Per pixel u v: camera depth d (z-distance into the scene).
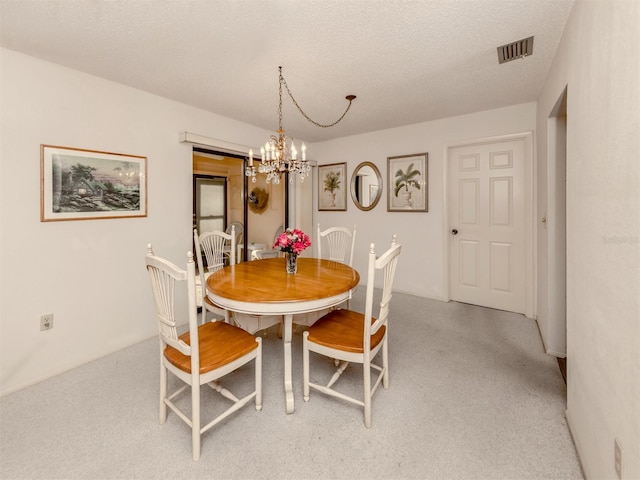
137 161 2.72
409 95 2.94
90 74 2.41
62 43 1.97
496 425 1.65
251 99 2.99
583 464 1.36
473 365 2.28
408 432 1.61
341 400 1.89
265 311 1.71
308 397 1.88
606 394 1.10
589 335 1.30
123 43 1.98
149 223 2.83
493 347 2.57
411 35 1.92
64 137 2.28
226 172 3.65
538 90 2.82
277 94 2.87
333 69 2.38
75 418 1.73
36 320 2.16
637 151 0.88
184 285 3.14
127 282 2.68
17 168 2.06
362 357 1.65
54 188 2.23
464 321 3.16
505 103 3.18
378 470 1.38
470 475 1.35
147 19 1.74
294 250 2.28
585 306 1.36
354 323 2.00
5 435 1.60
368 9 1.67
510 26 1.84
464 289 3.77
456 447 1.50
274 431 1.62
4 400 1.90
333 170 4.77
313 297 1.73
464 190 3.69
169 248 3.00
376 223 4.38
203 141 3.13
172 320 1.49
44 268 2.20
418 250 4.02
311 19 1.75
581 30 1.45
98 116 2.46
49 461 1.43
